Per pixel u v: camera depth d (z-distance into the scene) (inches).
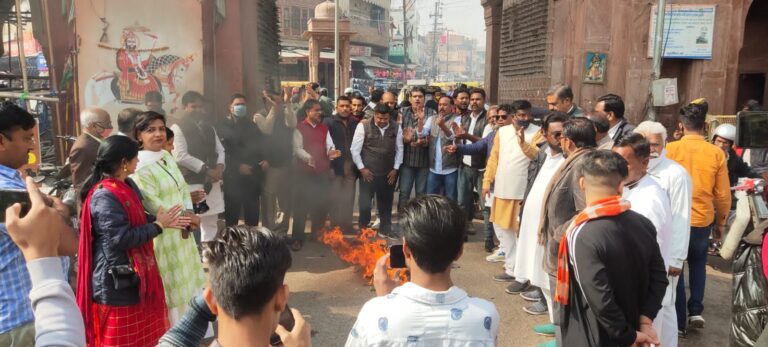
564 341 105.0
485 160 255.4
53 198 80.3
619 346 93.8
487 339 64.6
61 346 45.7
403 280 118.6
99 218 108.0
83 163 151.8
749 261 112.3
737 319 114.3
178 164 195.8
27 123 93.5
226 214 243.6
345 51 839.7
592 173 97.0
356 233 272.8
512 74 490.3
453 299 65.3
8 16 371.6
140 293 111.7
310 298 186.7
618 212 94.3
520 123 204.1
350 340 66.9
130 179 119.3
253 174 241.0
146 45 254.1
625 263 93.6
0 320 87.0
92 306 109.6
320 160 254.1
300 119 289.3
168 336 54.2
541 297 179.8
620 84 344.5
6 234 88.0
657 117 351.6
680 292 160.1
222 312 50.8
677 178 131.3
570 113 209.5
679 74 351.9
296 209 244.7
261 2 397.1
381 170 257.9
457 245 66.1
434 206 67.2
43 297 47.3
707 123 300.5
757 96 446.3
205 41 274.7
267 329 51.8
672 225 122.7
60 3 284.0
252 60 361.4
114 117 251.8
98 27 247.0
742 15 333.4
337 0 590.2
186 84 262.1
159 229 114.5
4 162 92.7
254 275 49.1
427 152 266.5
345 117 269.1
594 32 345.1
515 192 200.4
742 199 177.9
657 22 293.4
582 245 94.4
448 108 279.3
